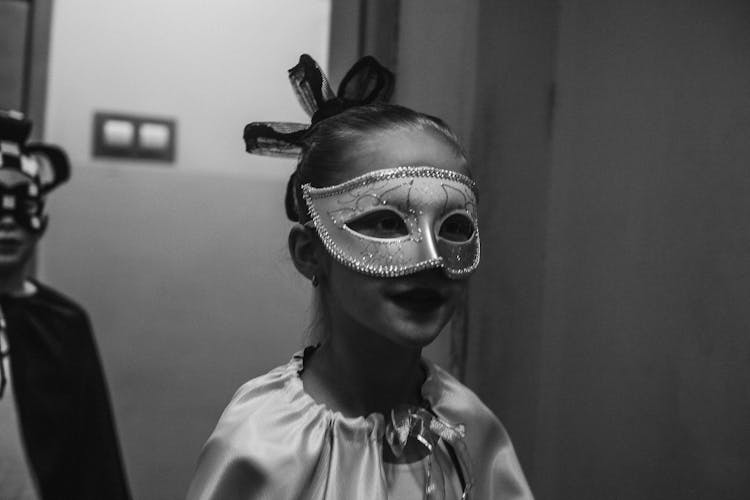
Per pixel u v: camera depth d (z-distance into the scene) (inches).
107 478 75.0
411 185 31.2
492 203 64.0
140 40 103.1
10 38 89.0
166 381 103.4
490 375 63.7
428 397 36.9
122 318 102.3
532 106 65.3
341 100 36.8
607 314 61.7
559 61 65.9
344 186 31.9
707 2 55.2
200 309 105.0
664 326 57.0
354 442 33.5
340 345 34.4
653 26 59.3
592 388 62.2
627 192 60.6
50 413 71.5
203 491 33.0
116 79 102.3
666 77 57.9
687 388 54.7
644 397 58.1
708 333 53.6
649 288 58.2
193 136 105.2
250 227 107.0
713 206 53.6
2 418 68.5
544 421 65.1
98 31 101.7
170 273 104.3
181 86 104.7
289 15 107.8
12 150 71.7
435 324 31.5
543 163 65.5
